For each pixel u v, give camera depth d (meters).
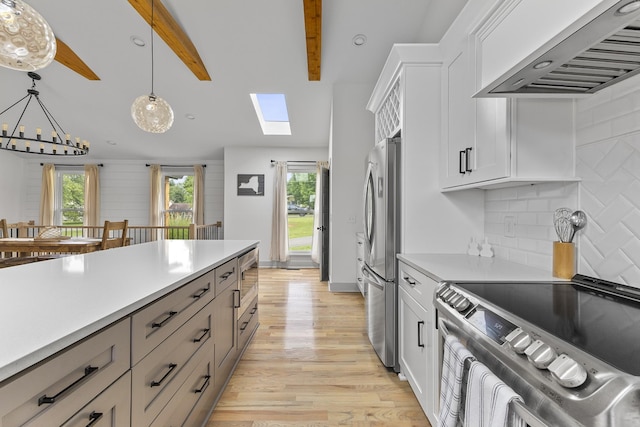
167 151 6.40
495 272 1.52
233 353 2.13
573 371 0.61
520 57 1.10
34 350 0.60
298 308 3.66
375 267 2.43
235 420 1.70
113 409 0.85
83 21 3.28
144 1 2.67
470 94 1.63
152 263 1.63
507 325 0.87
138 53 3.71
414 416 1.75
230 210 6.25
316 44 3.15
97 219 6.57
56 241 3.66
